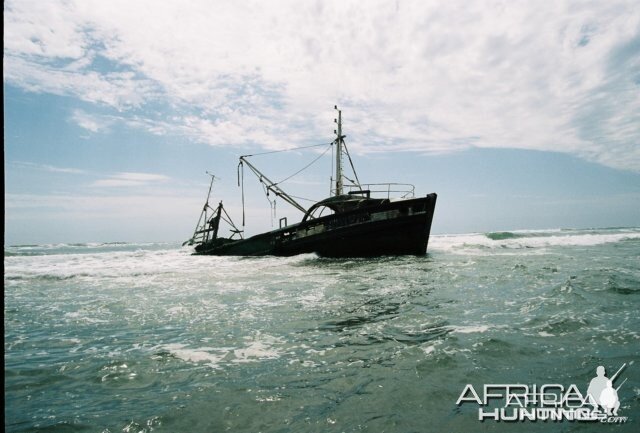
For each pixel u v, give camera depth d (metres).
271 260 20.41
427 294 9.00
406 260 17.47
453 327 6.03
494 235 44.47
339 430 3.03
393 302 8.23
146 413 3.45
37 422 3.34
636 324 5.72
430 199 18.38
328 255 20.14
